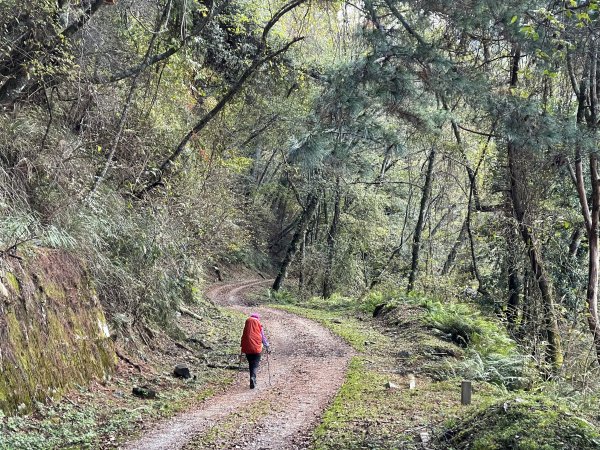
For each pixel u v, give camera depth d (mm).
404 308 21531
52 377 8828
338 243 39312
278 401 10172
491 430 6359
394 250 35156
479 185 23984
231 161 25516
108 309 12305
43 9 10750
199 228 19391
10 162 10742
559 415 6332
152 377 11664
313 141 14055
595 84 14328
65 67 11453
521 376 12344
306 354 15344
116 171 14594
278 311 27109
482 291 22172
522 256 17156
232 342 16953
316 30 18562
